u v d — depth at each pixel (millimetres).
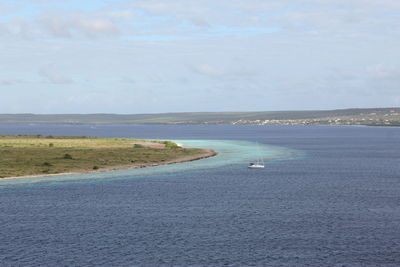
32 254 39156
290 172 98000
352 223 49781
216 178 86938
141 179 84562
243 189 73312
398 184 80312
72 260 37625
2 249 40562
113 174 91375
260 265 36562
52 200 63031
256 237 44312
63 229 47312
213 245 41688
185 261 37500
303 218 52219
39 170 93125
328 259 37875
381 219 51719
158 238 43938
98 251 40062
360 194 69000
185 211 56125
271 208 57969
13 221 50781
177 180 83562
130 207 58500
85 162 107688
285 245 41688
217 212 55500
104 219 51844
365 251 39969
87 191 70500
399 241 42844
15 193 68562
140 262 37250
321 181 83812
